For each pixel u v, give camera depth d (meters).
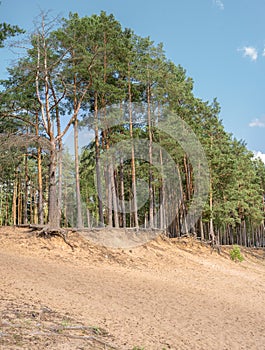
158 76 24.23
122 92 22.22
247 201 45.06
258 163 56.19
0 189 39.78
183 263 20.58
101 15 22.45
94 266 15.63
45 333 6.05
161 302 11.32
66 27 18.95
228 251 30.16
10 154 21.11
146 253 20.30
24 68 18.02
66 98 21.94
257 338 9.05
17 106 20.78
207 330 9.06
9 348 5.04
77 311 8.45
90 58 19.14
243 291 16.27
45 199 37.94
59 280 11.84
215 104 32.81
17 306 7.60
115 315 8.85
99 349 5.89
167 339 7.71
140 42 26.06
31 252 15.89
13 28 15.12
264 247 51.03
